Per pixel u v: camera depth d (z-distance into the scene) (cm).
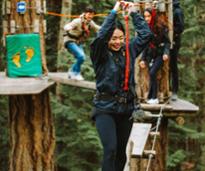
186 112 835
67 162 1316
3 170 1391
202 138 1466
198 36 1412
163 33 799
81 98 1334
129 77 513
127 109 515
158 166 897
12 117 795
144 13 802
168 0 812
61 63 1316
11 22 774
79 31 732
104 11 1395
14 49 774
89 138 1258
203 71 1541
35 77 771
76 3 1458
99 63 512
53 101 1291
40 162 798
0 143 1386
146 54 823
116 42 512
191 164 1617
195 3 1367
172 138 1466
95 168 1319
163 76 857
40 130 796
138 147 625
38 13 780
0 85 695
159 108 823
